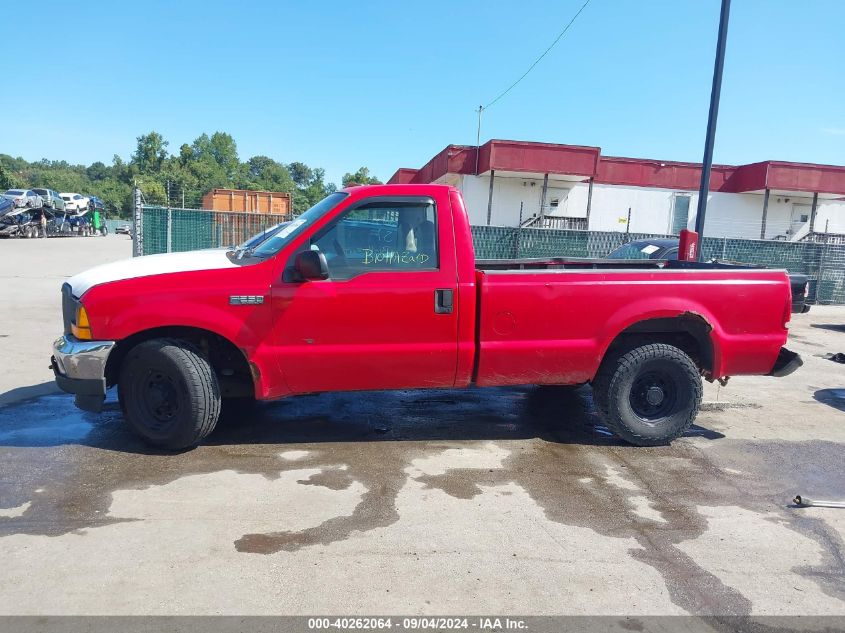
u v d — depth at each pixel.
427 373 4.66
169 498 3.81
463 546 3.33
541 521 3.66
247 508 3.70
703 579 3.08
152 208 14.88
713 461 4.75
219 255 4.85
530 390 6.68
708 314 4.84
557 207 27.30
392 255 4.55
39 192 35.34
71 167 147.88
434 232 4.61
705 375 5.08
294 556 3.18
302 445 4.83
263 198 23.97
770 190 27.03
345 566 3.09
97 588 2.85
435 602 2.82
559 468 4.51
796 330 12.15
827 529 3.66
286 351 4.42
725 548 3.40
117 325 4.30
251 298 4.34
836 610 2.85
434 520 3.62
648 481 4.32
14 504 3.68
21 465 4.28
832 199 28.73
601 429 5.44
